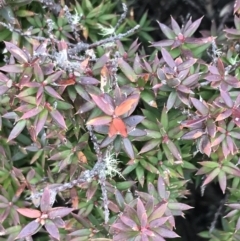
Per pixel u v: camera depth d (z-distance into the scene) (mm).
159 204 399
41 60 401
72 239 416
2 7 441
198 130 407
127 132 395
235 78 415
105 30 462
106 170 415
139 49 503
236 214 436
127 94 414
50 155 433
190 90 409
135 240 388
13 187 434
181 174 434
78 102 414
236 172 423
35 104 399
